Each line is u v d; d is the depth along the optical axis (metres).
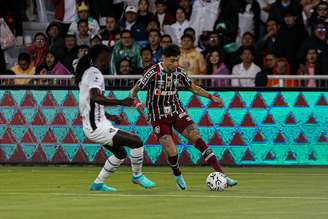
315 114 49.25
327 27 53.75
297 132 49.38
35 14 62.31
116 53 53.34
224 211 28.42
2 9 60.41
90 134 36.03
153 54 54.00
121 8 60.06
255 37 57.19
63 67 54.38
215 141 49.72
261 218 26.53
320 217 26.75
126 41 53.31
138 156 36.62
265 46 55.03
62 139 50.69
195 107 49.66
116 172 46.56
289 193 34.91
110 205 30.38
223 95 49.53
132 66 53.22
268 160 49.53
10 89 50.94
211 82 50.25
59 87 50.53
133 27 56.84
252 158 49.62
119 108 49.97
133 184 39.69
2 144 51.19
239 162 49.66
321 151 49.41
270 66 52.50
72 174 45.34
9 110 51.03
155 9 59.25
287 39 54.41
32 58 56.31
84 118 36.19
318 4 54.97
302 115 49.31
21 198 33.06
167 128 37.00
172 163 36.62
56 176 44.09
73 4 60.75
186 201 31.66
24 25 61.91
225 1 57.69
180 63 53.22
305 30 54.91
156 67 37.00
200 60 53.31
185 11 57.84
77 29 58.25
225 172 46.28
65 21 60.66
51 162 50.88
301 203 30.92
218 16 57.47
